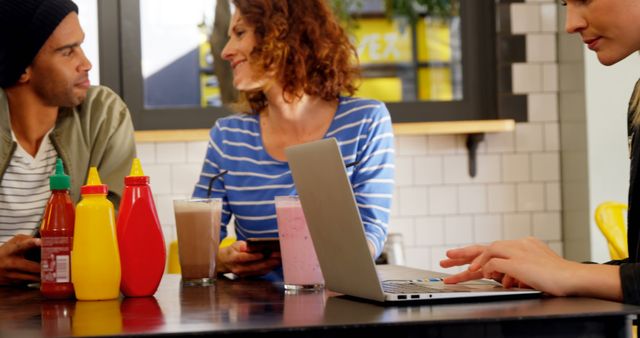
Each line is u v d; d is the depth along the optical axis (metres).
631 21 1.64
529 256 1.50
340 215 1.47
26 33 2.25
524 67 4.45
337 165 1.44
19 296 1.80
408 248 4.40
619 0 1.63
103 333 1.17
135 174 1.72
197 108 4.39
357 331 1.19
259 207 2.40
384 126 2.38
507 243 1.56
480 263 1.58
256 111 2.50
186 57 4.41
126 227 1.70
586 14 1.68
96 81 4.36
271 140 2.45
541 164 4.46
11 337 1.18
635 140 1.75
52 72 2.29
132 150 2.51
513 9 4.44
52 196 1.74
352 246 1.46
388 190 2.34
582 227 4.28
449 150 4.43
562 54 4.41
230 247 2.10
